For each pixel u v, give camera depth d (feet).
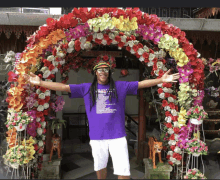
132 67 16.76
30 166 7.91
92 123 6.83
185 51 7.77
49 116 8.64
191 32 9.27
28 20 8.15
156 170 8.43
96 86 6.93
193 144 7.72
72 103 20.02
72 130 16.93
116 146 6.78
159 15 11.61
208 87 11.07
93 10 6.98
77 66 10.48
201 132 11.07
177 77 7.38
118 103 6.93
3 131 9.53
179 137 8.07
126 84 7.13
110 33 7.55
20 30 8.46
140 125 10.66
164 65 8.14
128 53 10.75
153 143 8.64
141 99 10.60
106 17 7.01
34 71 7.47
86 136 14.94
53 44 7.49
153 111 10.62
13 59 8.23
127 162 6.82
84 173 9.14
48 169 8.63
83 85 7.18
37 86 7.72
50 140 9.43
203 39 9.37
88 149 12.54
